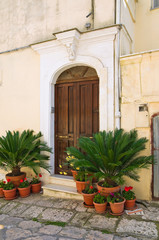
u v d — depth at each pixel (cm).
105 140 353
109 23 399
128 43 482
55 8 468
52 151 467
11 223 319
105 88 392
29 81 495
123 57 377
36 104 483
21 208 370
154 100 357
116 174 352
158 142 360
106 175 309
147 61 365
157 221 297
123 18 423
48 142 461
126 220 304
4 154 430
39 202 392
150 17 534
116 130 362
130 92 378
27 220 326
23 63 505
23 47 502
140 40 541
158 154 360
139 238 263
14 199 414
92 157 344
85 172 344
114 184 347
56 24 465
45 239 272
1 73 540
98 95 434
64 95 473
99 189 339
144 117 367
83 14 431
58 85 481
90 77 441
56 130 479
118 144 337
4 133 532
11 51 523
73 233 282
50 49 456
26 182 435
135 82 374
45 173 458
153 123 362
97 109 434
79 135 452
